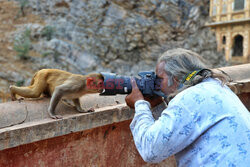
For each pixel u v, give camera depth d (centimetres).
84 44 1596
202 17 1650
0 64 1497
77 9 1634
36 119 166
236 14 1512
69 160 192
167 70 129
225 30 1581
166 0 1562
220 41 1619
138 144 118
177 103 111
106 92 150
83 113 180
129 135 226
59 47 1545
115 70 1573
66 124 167
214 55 1612
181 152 118
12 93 188
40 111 172
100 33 1598
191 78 122
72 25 1638
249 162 102
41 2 1706
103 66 1583
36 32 1602
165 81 132
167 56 133
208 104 110
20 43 1535
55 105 174
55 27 1628
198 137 110
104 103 207
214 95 113
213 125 108
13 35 1598
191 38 1622
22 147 165
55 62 1525
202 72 127
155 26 1582
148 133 112
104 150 212
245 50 1497
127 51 1608
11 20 1681
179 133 107
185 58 129
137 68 1580
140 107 130
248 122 112
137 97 139
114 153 219
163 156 111
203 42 1617
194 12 1606
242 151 103
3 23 1670
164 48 1592
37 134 155
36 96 188
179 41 1614
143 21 1581
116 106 198
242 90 249
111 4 1598
